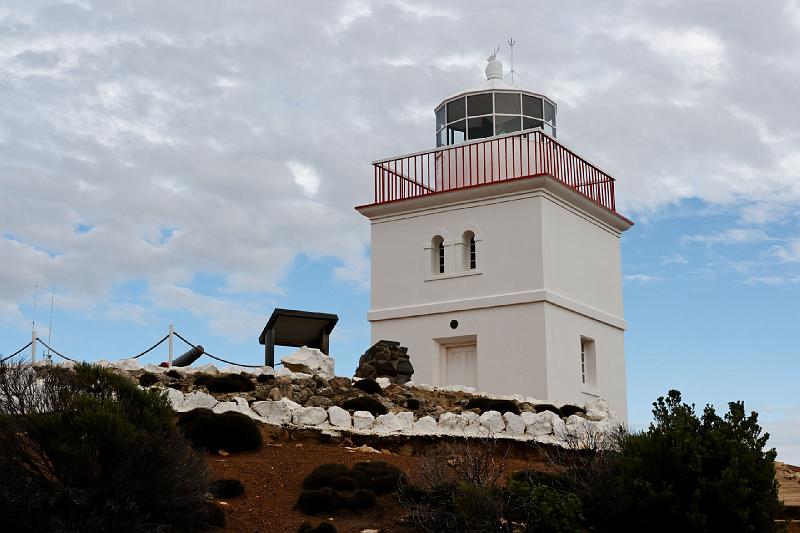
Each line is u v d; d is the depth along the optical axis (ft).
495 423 70.69
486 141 99.04
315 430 66.18
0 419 48.67
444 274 98.63
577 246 99.66
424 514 53.72
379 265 102.42
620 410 101.71
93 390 52.34
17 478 47.78
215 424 61.98
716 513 53.83
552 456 68.44
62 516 47.37
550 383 91.97
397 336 99.71
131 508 48.08
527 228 95.30
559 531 53.16
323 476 57.57
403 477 57.93
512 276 95.14
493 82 107.34
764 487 55.01
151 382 70.23
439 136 108.78
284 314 83.35
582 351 99.76
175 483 50.26
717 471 55.11
